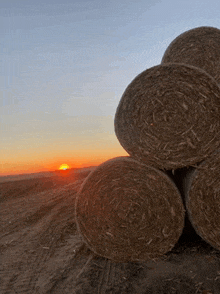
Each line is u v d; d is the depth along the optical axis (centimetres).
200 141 326
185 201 344
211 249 349
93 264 342
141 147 339
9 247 431
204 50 457
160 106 336
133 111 342
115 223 349
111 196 349
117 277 304
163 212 341
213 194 324
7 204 842
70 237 462
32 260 371
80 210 351
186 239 390
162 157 336
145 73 340
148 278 296
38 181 1486
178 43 470
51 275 321
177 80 334
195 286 271
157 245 343
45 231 504
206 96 325
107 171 349
